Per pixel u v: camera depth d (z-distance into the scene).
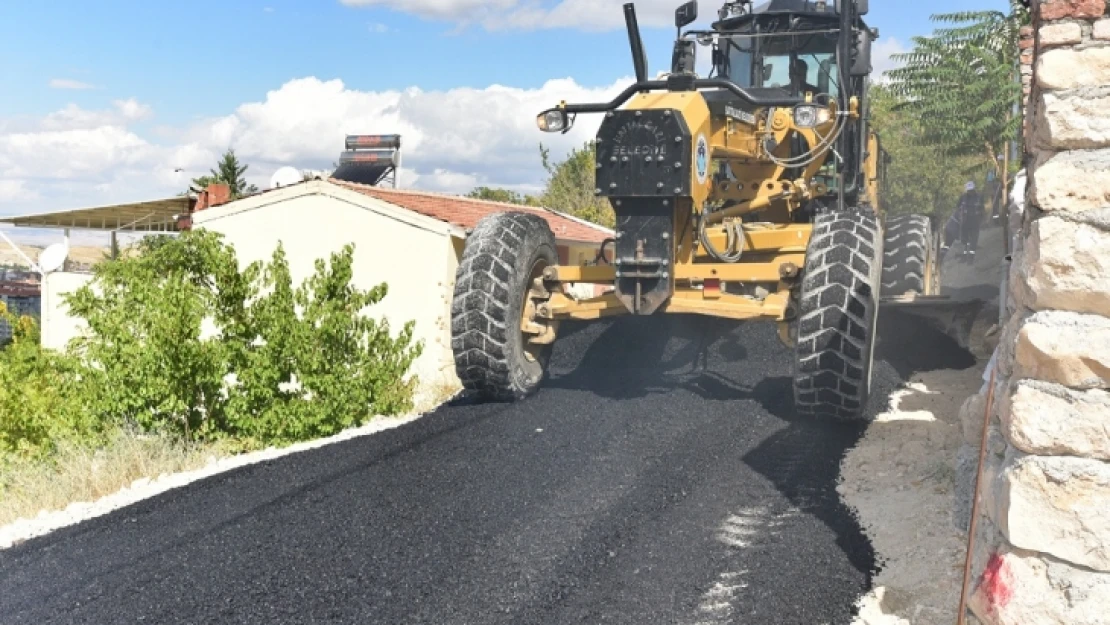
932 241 11.55
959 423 6.02
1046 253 2.49
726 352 8.33
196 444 8.48
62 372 9.53
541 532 4.77
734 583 4.07
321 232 12.77
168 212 20.30
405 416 8.97
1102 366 2.41
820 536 4.46
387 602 4.21
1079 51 2.50
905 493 4.82
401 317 12.31
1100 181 2.44
